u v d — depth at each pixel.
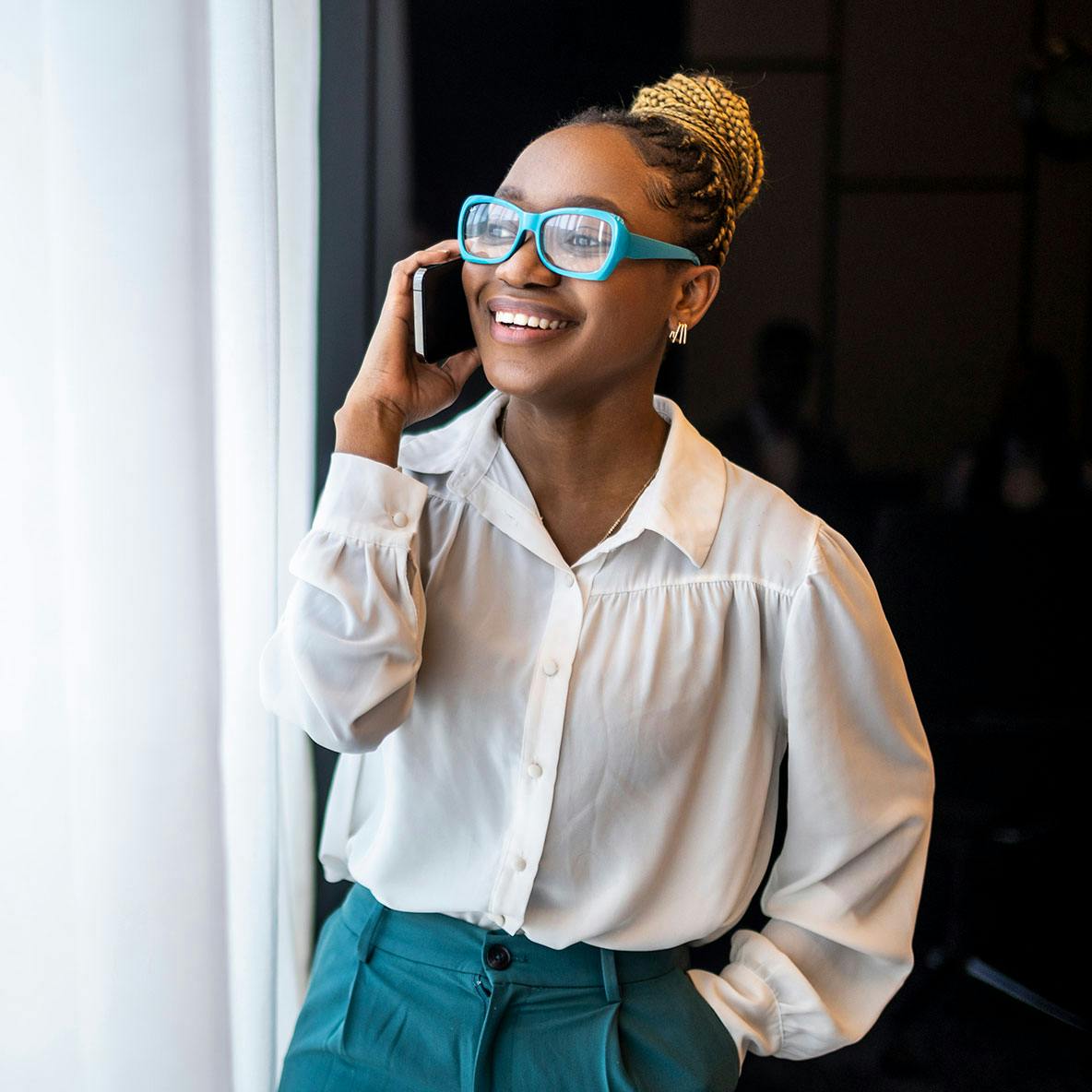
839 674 1.01
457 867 0.98
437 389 1.02
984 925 2.50
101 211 0.85
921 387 2.43
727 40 2.31
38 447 0.84
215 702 0.93
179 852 0.92
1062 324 2.41
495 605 0.98
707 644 0.96
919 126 2.37
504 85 2.21
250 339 1.15
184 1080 0.94
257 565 1.20
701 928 1.00
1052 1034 2.42
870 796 1.06
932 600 2.42
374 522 0.94
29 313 0.83
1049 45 2.34
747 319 2.43
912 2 2.33
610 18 2.24
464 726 0.97
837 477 2.45
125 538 0.88
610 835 0.97
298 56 1.38
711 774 1.00
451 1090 0.96
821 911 1.07
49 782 0.87
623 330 0.90
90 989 0.92
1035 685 2.42
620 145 0.91
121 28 0.84
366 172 2.22
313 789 1.58
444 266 0.97
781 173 2.38
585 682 0.95
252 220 1.12
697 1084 0.98
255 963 1.25
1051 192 2.38
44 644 0.86
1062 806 2.43
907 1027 2.41
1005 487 2.43
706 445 1.03
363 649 0.91
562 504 0.99
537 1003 0.96
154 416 0.88
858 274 2.41
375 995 0.99
